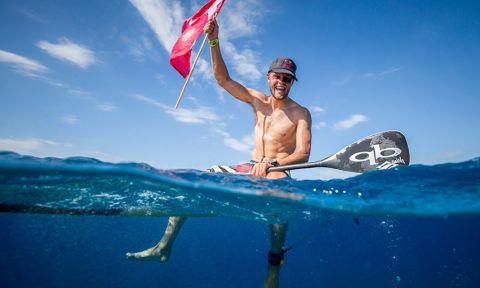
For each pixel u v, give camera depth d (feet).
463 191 4.58
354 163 5.35
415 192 4.79
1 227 7.13
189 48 6.26
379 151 5.51
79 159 4.58
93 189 4.60
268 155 5.90
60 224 7.63
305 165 5.36
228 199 4.86
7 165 3.45
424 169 5.27
